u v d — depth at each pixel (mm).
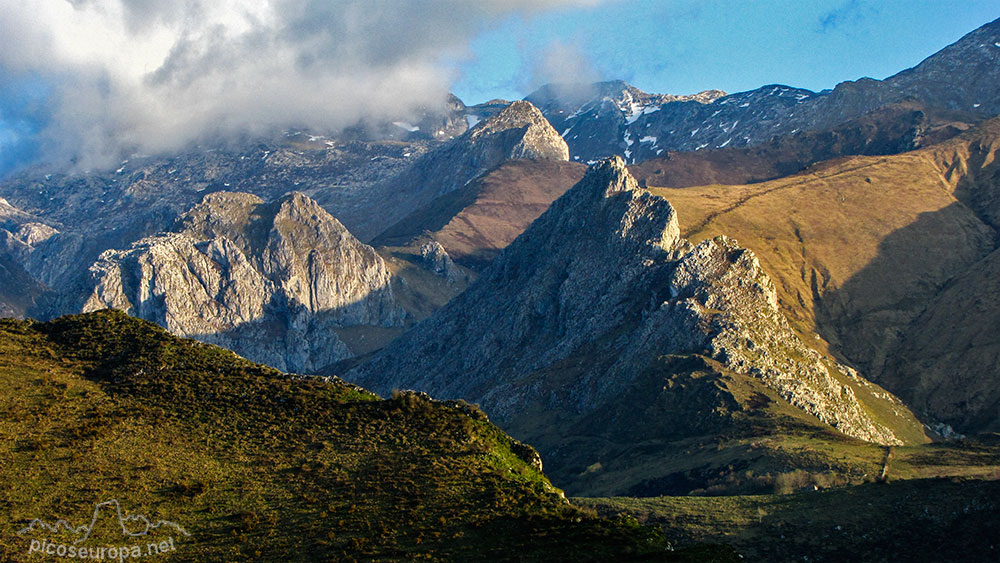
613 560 59344
